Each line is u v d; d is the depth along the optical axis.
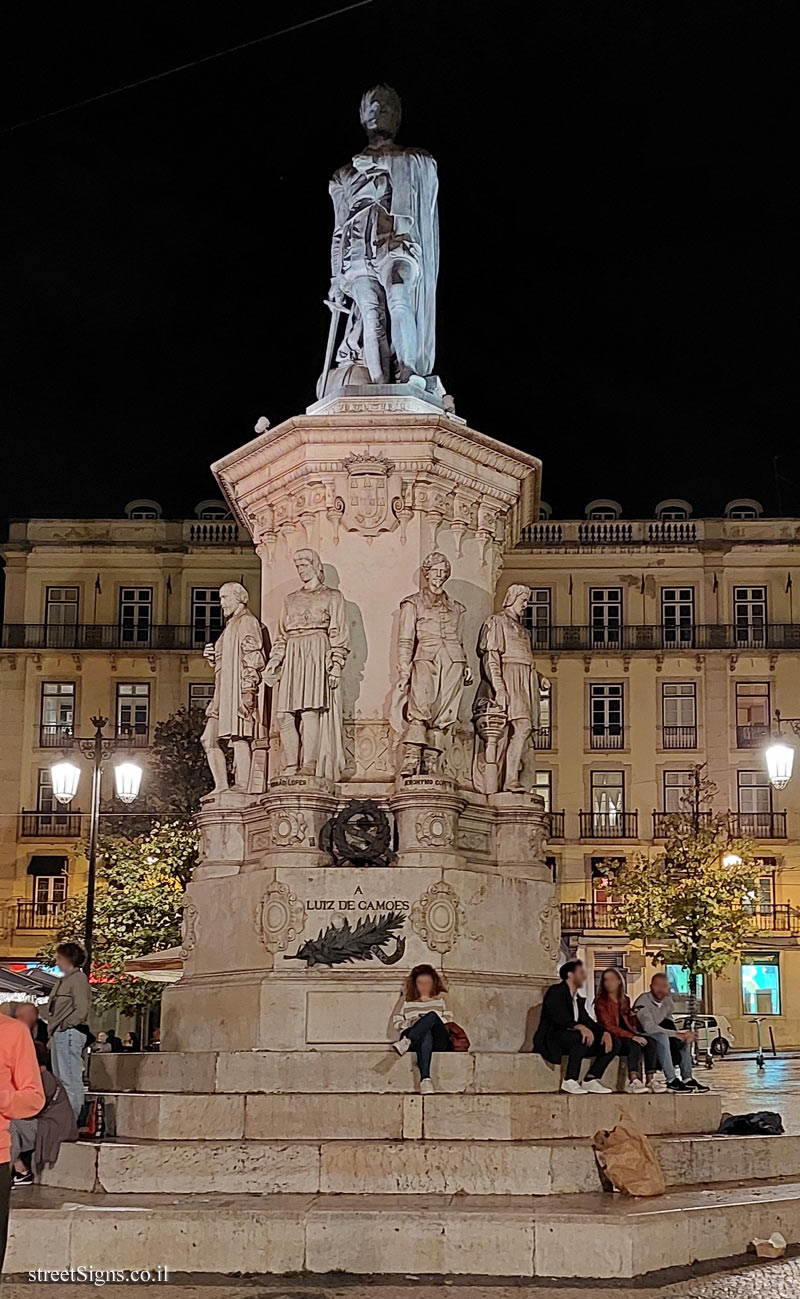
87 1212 6.75
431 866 9.41
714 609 41.53
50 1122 7.79
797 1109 11.59
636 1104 8.41
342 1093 8.52
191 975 9.86
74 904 28.58
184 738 34.06
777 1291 6.18
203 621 41.66
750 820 40.12
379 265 11.22
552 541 42.00
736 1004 38.91
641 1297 6.11
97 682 41.19
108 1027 28.48
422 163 11.55
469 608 10.56
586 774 40.97
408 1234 6.65
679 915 32.09
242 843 10.13
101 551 41.72
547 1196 7.30
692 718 41.19
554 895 9.96
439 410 10.81
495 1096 8.01
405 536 10.36
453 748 10.12
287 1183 7.45
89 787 40.12
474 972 9.40
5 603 41.56
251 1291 6.28
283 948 9.27
